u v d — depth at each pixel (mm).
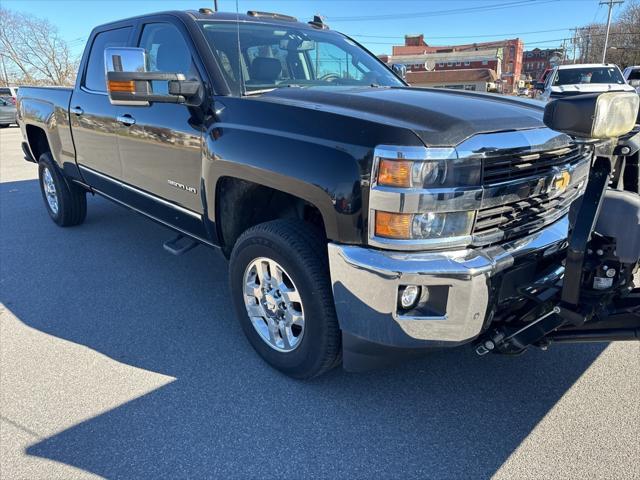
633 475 2141
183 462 2238
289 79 3309
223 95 2861
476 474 2170
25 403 2629
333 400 2643
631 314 2057
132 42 3783
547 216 2480
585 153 2734
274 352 2818
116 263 4570
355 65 3799
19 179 8875
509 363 2965
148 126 3426
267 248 2596
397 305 2129
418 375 2854
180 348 3146
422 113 2250
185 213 3350
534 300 2250
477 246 2174
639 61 53969
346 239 2191
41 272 4363
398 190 2018
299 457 2268
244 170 2598
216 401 2637
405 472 2186
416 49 81250
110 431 2426
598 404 2596
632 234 2014
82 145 4512
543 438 2367
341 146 2182
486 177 2148
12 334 3328
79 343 3215
